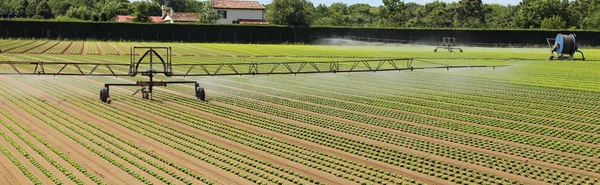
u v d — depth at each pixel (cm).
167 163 1520
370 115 2306
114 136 1822
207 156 1602
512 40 9056
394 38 9350
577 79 3662
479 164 1568
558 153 1702
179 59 5128
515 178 1445
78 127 1956
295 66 4531
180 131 1922
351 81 3481
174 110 2338
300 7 9725
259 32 8938
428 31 9244
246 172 1454
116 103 2489
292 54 6006
